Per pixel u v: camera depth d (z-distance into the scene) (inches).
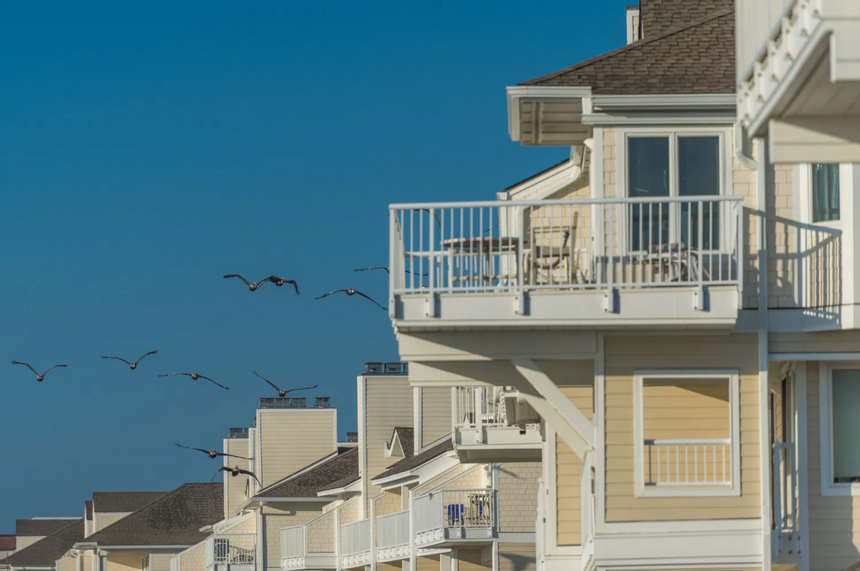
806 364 1766.7
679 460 1745.8
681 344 1739.7
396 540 3976.4
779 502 1748.3
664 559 1713.8
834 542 1745.8
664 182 1812.3
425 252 1700.3
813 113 1206.3
